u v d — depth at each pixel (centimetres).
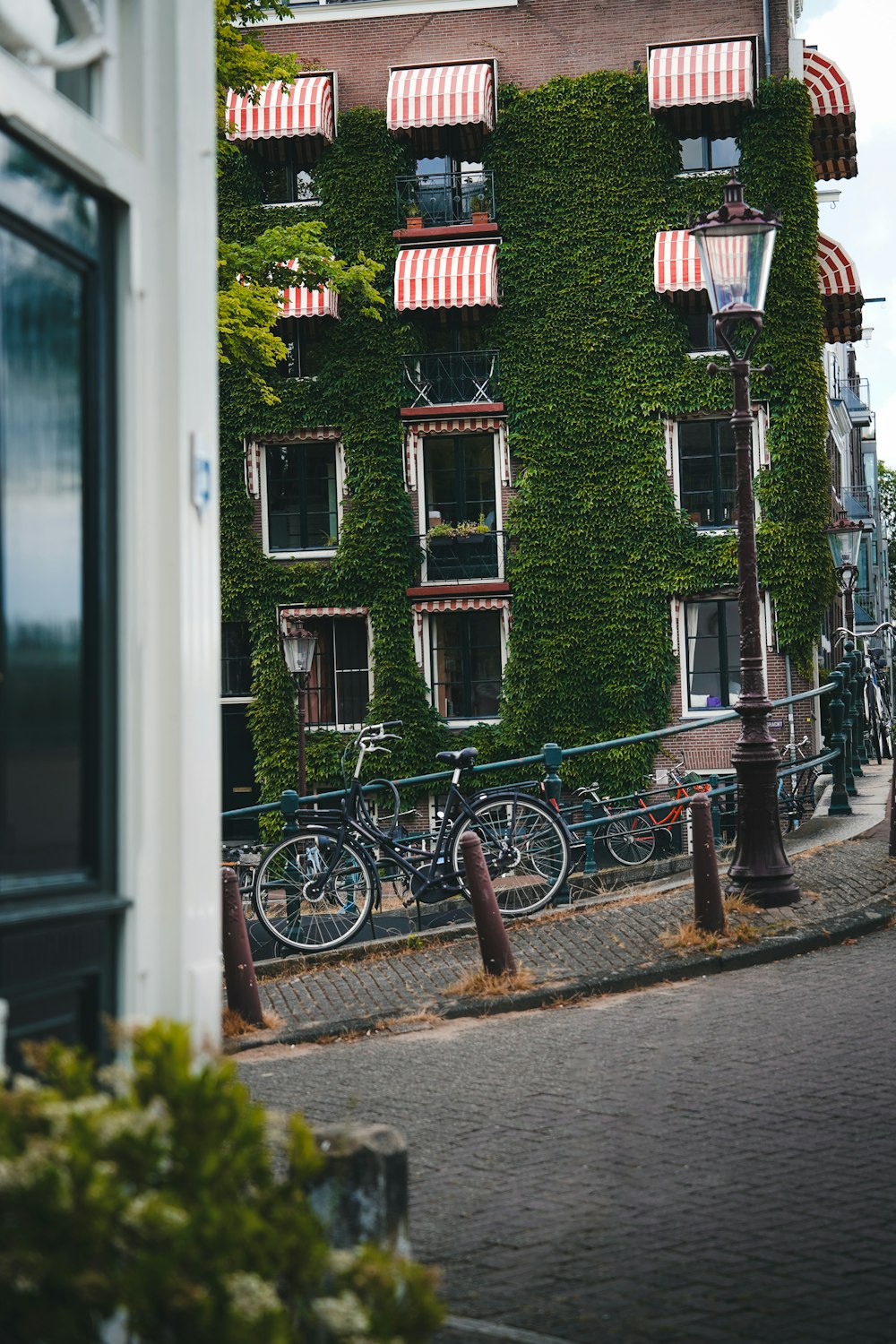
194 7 425
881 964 900
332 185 3322
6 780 326
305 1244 267
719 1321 419
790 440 3155
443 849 1158
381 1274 272
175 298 406
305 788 2541
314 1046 854
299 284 1998
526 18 3309
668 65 3192
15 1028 327
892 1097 632
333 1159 383
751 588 1066
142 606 390
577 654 3197
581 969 949
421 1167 588
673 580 3164
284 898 1134
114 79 399
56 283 360
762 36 3231
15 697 331
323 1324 268
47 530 349
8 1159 250
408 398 3294
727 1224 499
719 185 3212
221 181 3341
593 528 3206
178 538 402
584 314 3238
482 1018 878
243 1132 272
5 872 325
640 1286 449
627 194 3234
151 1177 264
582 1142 605
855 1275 448
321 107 3272
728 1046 740
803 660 3139
